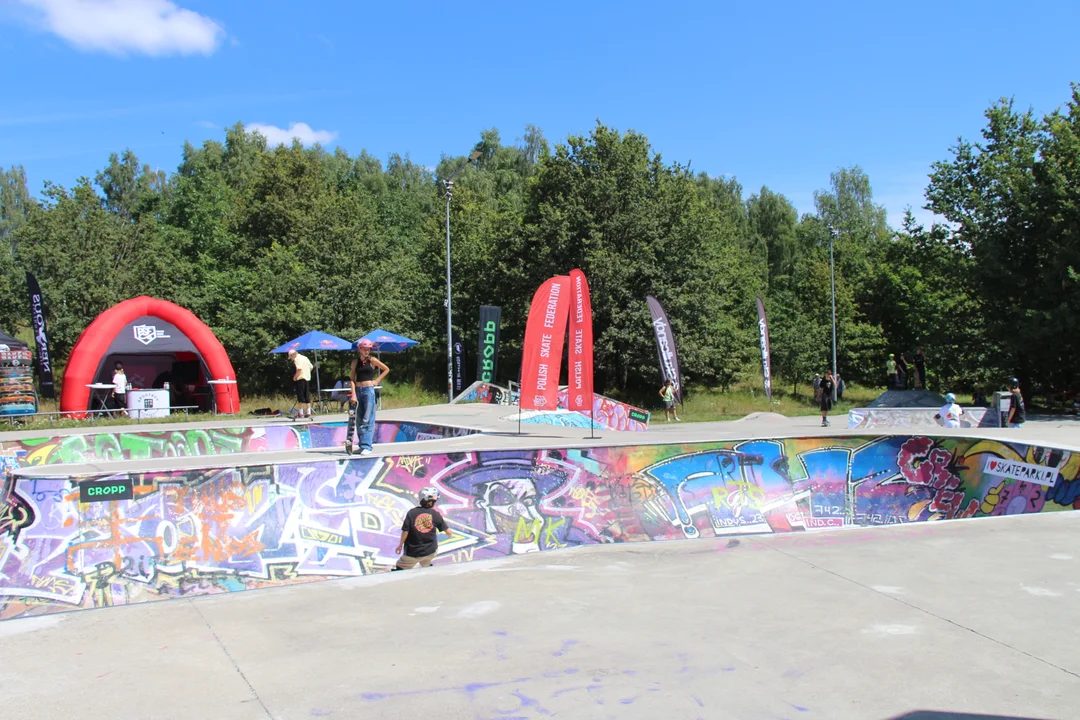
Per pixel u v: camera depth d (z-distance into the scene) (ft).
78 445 47.26
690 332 115.55
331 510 31.76
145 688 12.24
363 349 35.40
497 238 120.26
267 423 58.39
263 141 227.40
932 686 12.28
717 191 218.59
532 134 313.73
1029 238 90.99
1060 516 25.61
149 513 28.58
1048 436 46.34
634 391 124.16
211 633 14.88
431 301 128.77
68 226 100.78
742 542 22.56
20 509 26.58
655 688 12.21
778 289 172.65
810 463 40.88
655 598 17.13
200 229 138.72
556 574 19.27
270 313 100.99
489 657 13.56
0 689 12.21
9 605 25.08
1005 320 95.25
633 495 37.40
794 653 13.74
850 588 17.76
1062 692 12.05
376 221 154.81
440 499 33.73
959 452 40.06
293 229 120.26
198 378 89.25
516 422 57.36
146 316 74.64
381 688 12.22
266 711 11.39
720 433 51.55
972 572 19.02
